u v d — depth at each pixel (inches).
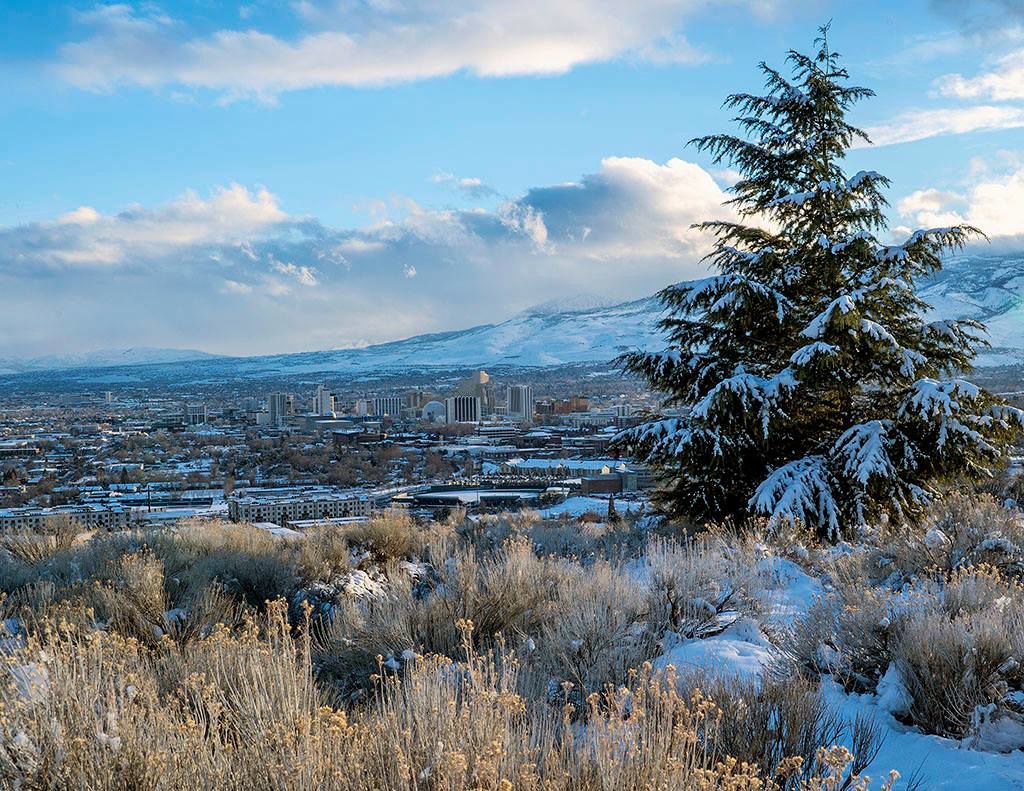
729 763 93.6
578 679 159.6
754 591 230.2
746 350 472.7
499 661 168.6
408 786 94.3
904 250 430.9
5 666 117.0
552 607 215.9
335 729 99.6
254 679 126.8
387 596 240.2
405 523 449.7
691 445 423.8
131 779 95.6
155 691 133.6
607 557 350.6
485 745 99.5
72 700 110.5
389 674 177.9
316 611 290.0
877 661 163.6
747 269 470.3
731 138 488.1
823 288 464.4
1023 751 130.9
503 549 334.3
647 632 191.8
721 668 161.2
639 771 96.6
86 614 217.3
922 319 465.7
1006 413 404.2
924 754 129.7
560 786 95.0
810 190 466.9
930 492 410.0
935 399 395.9
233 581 304.5
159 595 240.7
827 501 395.5
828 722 135.4
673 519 468.1
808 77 481.7
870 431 410.3
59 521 427.2
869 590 192.7
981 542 271.6
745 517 424.8
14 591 267.9
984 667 144.6
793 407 451.2
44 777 95.7
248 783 96.1
